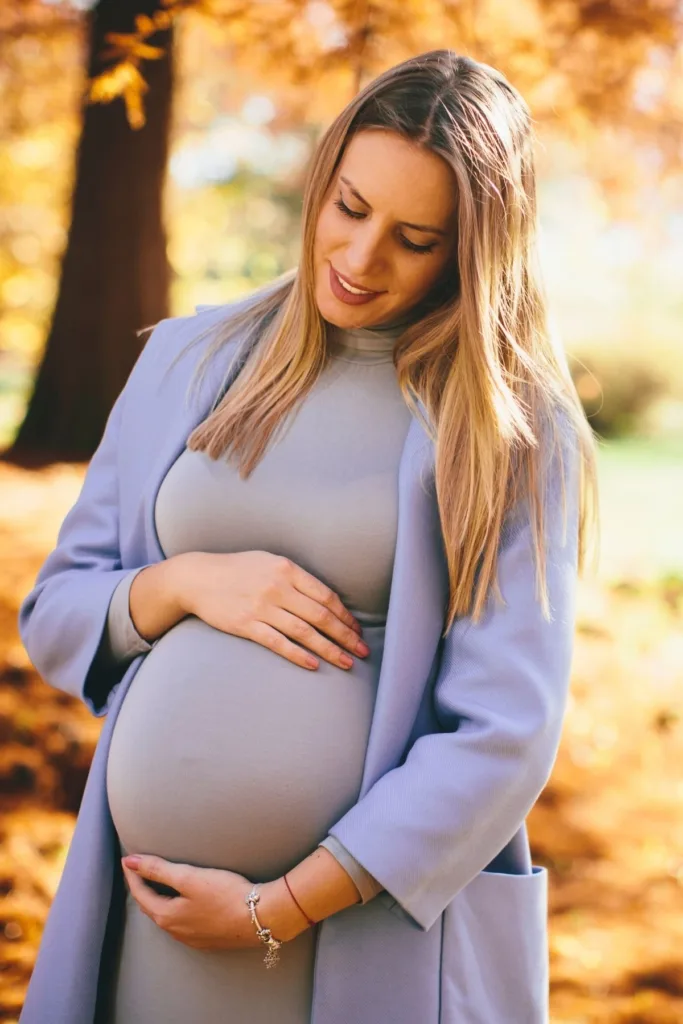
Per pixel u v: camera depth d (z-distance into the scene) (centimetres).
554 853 402
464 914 168
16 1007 276
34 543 630
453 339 175
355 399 178
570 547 170
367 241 162
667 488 1236
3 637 479
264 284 201
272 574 170
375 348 181
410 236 163
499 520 164
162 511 180
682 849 413
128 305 888
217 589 172
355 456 173
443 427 168
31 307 1585
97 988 174
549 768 162
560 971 326
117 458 194
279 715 167
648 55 496
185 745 168
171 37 613
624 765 484
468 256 164
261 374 180
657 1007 311
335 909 158
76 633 180
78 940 170
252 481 173
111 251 879
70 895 173
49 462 862
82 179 872
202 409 183
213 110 1221
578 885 381
